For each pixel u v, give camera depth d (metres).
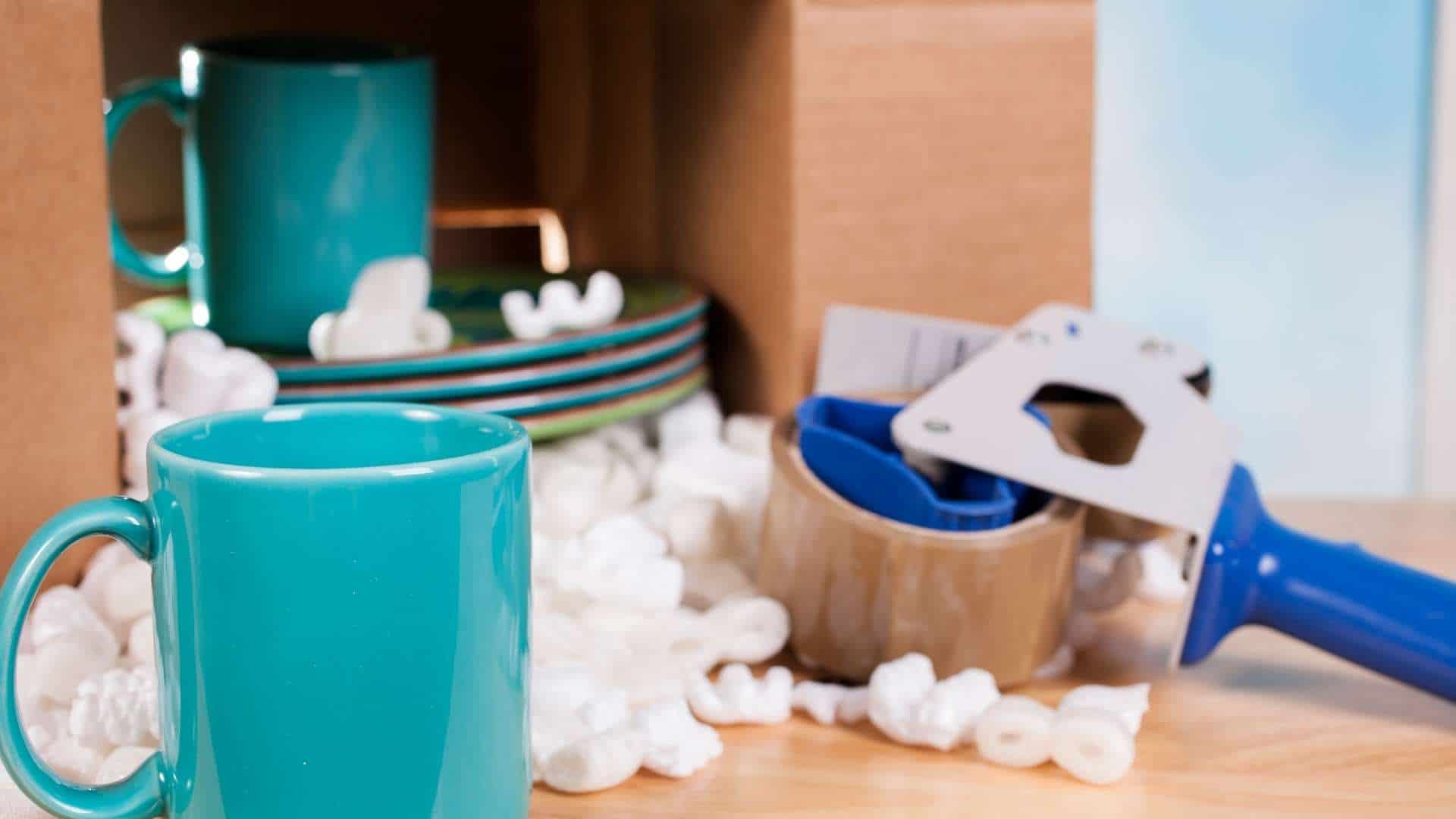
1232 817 0.44
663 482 0.65
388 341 0.63
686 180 0.82
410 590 0.35
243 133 0.67
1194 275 1.47
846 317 0.65
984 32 0.68
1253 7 1.42
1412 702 0.53
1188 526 0.52
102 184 0.53
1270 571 0.53
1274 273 1.47
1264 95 1.43
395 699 0.36
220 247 0.69
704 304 0.75
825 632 0.53
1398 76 1.43
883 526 0.51
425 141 0.72
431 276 0.87
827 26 0.66
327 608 0.35
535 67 0.97
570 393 0.64
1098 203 1.45
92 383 0.53
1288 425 1.50
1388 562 0.52
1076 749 0.46
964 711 0.48
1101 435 0.62
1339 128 1.44
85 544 0.54
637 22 0.89
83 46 0.52
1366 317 1.48
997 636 0.51
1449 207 1.43
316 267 0.69
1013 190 0.69
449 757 0.37
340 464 0.41
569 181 0.99
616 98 0.94
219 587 0.35
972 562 0.50
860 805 0.45
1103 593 0.60
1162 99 1.43
